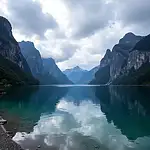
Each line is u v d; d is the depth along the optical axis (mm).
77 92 129000
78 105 59281
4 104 57594
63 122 34219
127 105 57000
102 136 25359
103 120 36125
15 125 31172
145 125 31797
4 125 31047
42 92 118375
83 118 38281
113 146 21516
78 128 29781
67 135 25766
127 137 24906
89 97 87375
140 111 45938
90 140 23516
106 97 85188
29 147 20703
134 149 20625
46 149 20172
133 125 31797
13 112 44406
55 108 52375
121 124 32625
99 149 20531
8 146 20359
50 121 34938
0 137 23594
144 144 22234
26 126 30609
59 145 21547
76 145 21641
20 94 93250
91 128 29750
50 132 27172
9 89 128250
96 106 56719
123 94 98938
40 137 24656
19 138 24016
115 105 57906
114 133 26938
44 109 50250
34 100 69812
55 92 125125
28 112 44844
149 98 74625
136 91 121125
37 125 31438
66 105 59125
